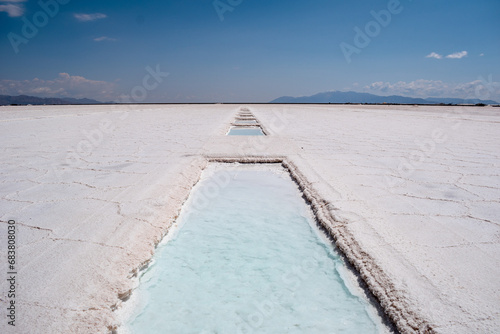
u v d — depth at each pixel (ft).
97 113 102.94
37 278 10.89
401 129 53.62
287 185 24.02
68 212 17.11
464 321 8.71
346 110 141.38
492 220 16.25
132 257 12.98
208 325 10.28
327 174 23.88
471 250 12.94
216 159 30.22
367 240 13.88
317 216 18.03
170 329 10.06
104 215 16.76
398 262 11.96
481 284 10.46
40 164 27.04
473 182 22.25
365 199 18.92
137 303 11.37
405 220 16.15
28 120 71.67
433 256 12.41
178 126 58.59
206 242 16.28
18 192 20.07
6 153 31.71
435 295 9.91
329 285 12.46
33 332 8.48
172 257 14.75
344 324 10.25
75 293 10.19
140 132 48.91
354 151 32.63
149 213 17.08
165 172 24.18
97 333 8.91
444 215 16.87
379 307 10.78
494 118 80.12
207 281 12.84
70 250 12.91
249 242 16.25
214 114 104.73
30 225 15.46
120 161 28.09
